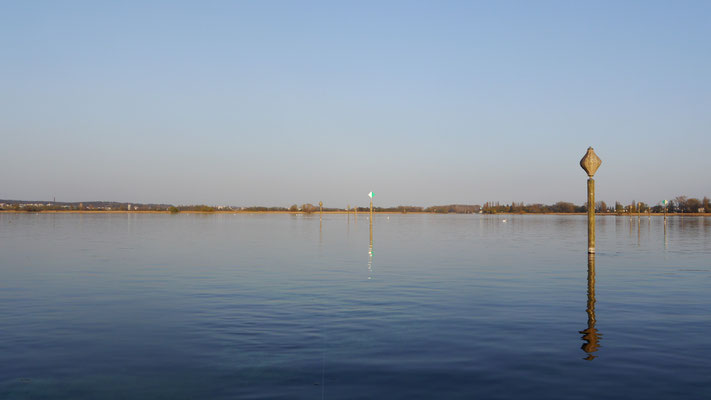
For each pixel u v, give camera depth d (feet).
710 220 431.02
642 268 88.12
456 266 91.97
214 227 269.44
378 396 28.04
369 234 207.41
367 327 44.14
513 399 27.55
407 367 33.09
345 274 80.43
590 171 89.56
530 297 58.90
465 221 443.32
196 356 35.73
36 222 333.62
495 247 138.62
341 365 33.50
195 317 48.49
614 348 37.42
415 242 158.92
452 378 30.94
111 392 28.86
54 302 56.44
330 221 417.08
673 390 28.81
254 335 41.52
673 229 255.70
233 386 29.71
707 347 37.60
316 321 46.60
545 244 150.92
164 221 373.61
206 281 72.54
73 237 175.22
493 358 34.96
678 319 47.06
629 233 216.54
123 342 39.60
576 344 38.52
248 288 66.13
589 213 88.99
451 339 40.01
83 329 43.91
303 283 70.59
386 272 82.99
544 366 33.24
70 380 30.94
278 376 31.40
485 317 48.03
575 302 55.67
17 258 104.42
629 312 50.19
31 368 33.27
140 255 111.75
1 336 41.57
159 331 43.04
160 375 31.76
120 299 58.23
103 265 92.43
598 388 29.19
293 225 312.29
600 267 90.07
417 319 47.29
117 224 303.27
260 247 135.74
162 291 63.82
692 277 76.38
